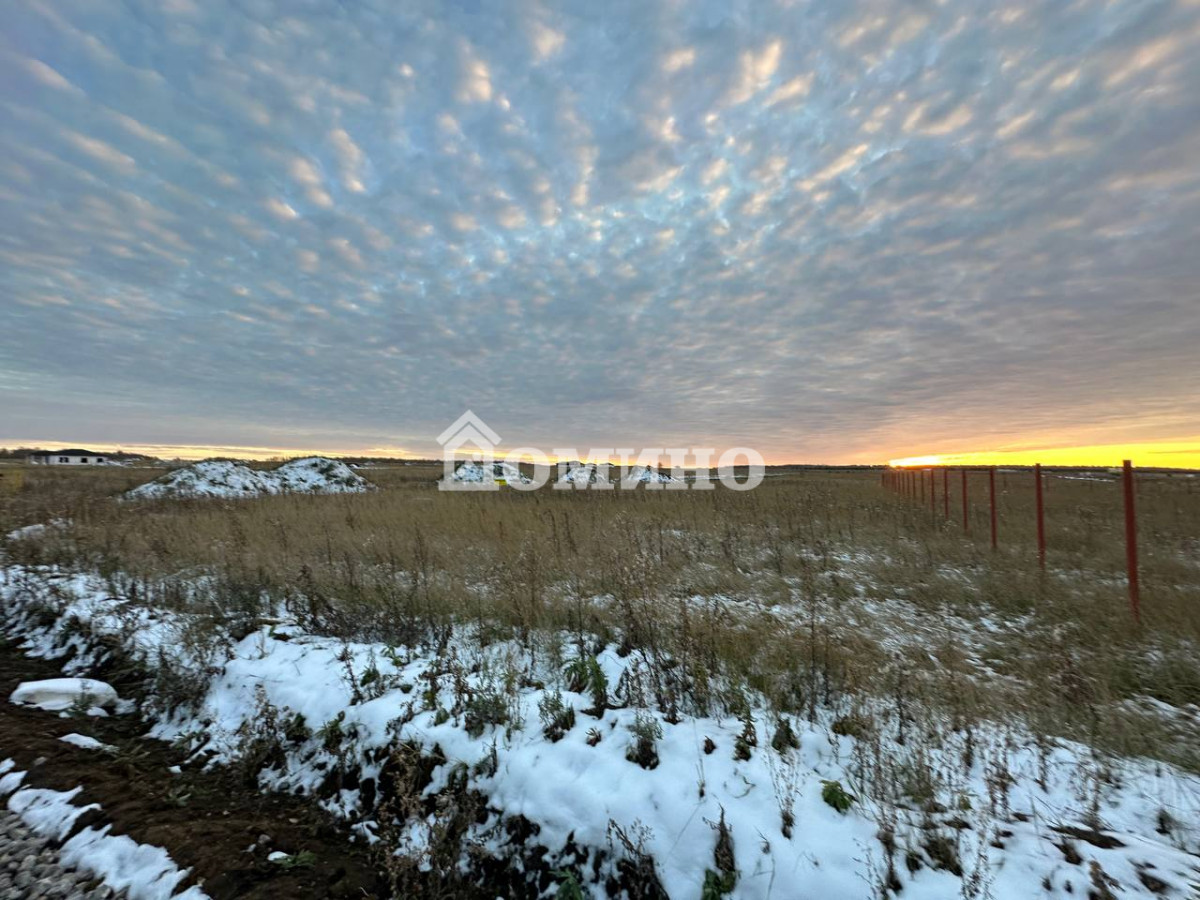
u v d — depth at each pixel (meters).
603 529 10.20
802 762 3.35
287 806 3.82
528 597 6.23
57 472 34.69
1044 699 4.36
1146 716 4.21
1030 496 21.44
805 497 15.18
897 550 10.34
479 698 4.08
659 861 2.76
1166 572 8.38
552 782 3.29
